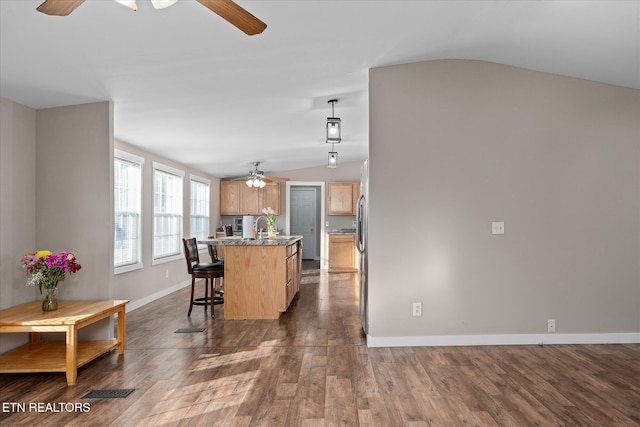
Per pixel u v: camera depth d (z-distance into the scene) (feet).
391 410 8.59
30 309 11.21
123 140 17.43
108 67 10.22
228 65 10.94
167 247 22.34
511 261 13.10
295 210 39.73
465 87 13.14
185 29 8.73
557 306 13.12
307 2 8.45
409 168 13.05
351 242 30.89
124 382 10.12
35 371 9.93
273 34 9.55
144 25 8.41
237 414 8.45
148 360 11.71
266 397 9.24
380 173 13.01
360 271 15.75
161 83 11.62
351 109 16.37
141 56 9.80
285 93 13.82
